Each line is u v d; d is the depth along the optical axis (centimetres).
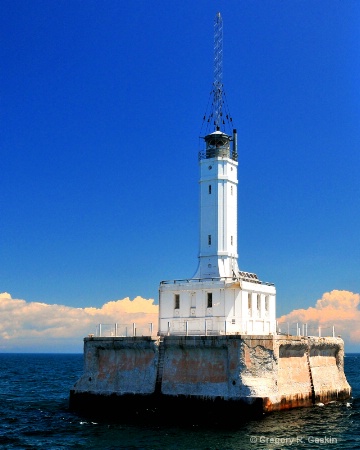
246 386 6041
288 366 6706
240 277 7438
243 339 6134
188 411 6328
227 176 7844
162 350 6644
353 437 5466
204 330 7150
